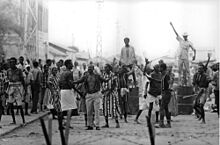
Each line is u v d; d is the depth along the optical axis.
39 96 14.89
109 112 11.30
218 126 11.82
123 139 9.12
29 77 14.16
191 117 14.92
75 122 12.61
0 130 9.95
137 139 9.15
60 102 11.21
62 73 10.84
